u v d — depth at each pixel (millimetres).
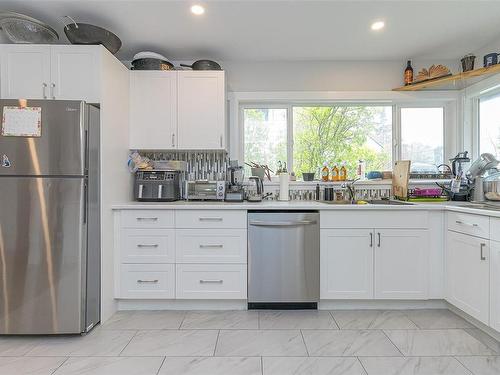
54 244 2027
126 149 2729
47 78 2264
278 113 3277
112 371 1659
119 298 2459
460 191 2857
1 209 2010
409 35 2619
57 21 2406
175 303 2518
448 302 2412
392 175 3092
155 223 2447
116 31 2545
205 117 2816
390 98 3137
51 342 1984
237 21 2396
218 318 2326
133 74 2793
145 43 2756
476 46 2830
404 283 2414
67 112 2031
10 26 2244
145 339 2012
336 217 2424
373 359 1759
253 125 3277
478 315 2027
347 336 2027
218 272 2447
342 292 2424
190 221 2451
